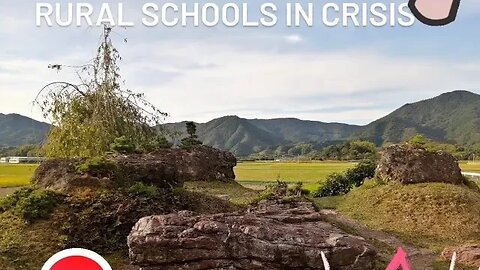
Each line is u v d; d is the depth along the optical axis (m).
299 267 9.88
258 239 9.88
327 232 10.74
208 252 9.81
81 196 13.08
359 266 10.12
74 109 20.33
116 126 20.48
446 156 21.66
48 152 19.95
